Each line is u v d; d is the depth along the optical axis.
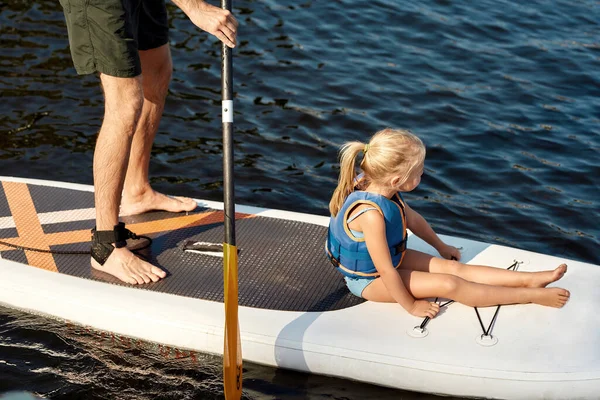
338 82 6.81
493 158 5.91
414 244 4.22
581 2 8.42
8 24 7.34
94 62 3.72
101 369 3.76
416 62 7.19
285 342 3.63
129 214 4.48
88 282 3.94
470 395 3.52
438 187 5.57
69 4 3.65
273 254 4.14
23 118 6.07
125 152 3.84
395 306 3.78
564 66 7.22
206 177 5.57
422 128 6.25
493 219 5.26
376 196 3.64
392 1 8.20
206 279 3.96
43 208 4.51
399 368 3.53
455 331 3.62
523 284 3.77
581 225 5.22
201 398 3.64
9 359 3.79
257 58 7.10
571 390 3.43
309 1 8.09
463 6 8.20
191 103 6.43
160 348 3.82
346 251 3.73
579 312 3.72
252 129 6.14
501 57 7.34
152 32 4.11
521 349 3.53
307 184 5.55
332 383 3.66
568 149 6.04
